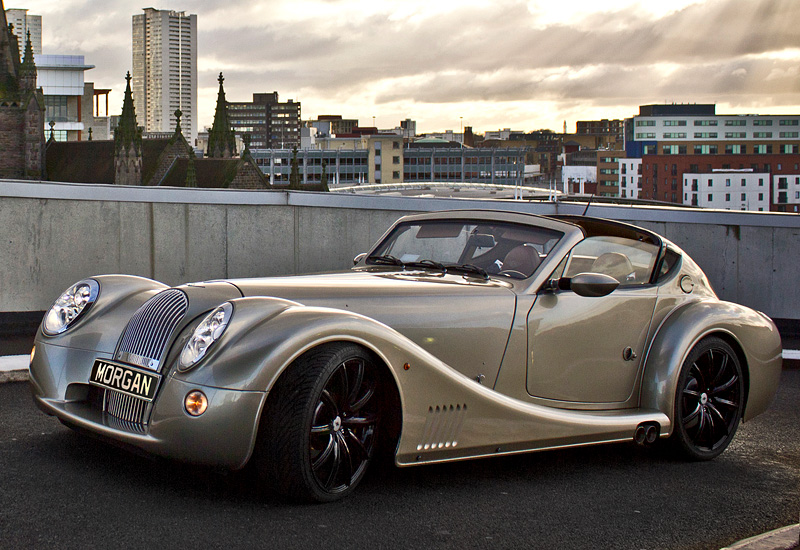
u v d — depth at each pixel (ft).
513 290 13.17
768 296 27.50
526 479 12.68
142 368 10.80
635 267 14.93
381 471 12.42
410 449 11.26
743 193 604.90
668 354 14.37
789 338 26.25
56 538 9.12
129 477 11.25
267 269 26.76
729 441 14.92
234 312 10.39
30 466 11.57
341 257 27.63
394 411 11.12
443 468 12.91
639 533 10.56
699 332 14.51
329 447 10.57
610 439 13.53
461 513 10.82
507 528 10.39
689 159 622.54
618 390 14.32
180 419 10.00
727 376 15.12
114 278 12.83
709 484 13.06
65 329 12.06
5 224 23.61
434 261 14.56
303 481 10.30
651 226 27.37
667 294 15.06
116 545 9.01
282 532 9.64
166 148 245.65
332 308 11.09
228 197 26.25
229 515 10.07
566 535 10.31
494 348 12.76
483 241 14.34
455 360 12.37
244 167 249.34
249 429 9.88
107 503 10.26
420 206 27.48
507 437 12.17
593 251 14.28
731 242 27.58
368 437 11.07
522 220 14.40
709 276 27.55
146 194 25.23
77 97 609.42
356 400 10.91
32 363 12.17
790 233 27.53
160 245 25.44
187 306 11.02
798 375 21.89
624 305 14.26
